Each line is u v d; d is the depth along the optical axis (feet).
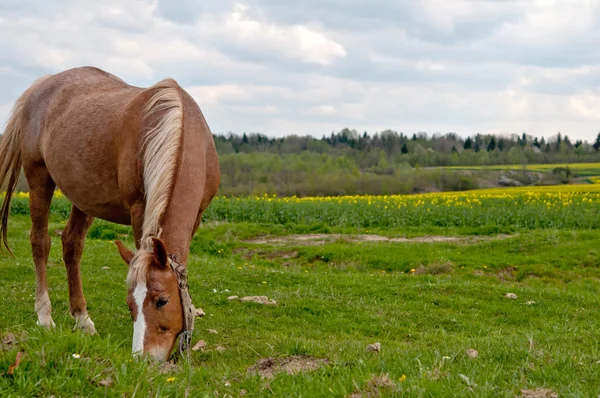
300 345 16.20
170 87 17.46
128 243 46.73
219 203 70.85
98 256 34.63
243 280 31.04
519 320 25.81
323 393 11.23
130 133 16.96
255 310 24.73
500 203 81.05
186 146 16.44
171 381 12.10
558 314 26.99
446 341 20.34
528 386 12.25
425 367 13.37
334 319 24.00
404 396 10.92
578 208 69.72
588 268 42.19
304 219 66.54
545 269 41.81
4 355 11.63
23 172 22.89
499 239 52.08
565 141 331.98
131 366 11.96
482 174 179.22
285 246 49.34
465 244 50.03
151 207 14.94
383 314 25.45
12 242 39.60
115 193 18.07
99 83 21.16
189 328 14.42
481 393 11.05
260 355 16.67
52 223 54.24
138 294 13.50
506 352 15.99
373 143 308.81
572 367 14.08
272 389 11.93
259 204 70.74
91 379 11.08
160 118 16.51
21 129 21.84
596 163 254.47
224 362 16.01
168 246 15.07
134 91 19.42
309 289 29.40
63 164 19.06
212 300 25.71
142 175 16.39
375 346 16.42
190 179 16.22
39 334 12.65
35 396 10.44
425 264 43.55
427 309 26.73
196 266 33.94
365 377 11.87
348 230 59.11
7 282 26.76
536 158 267.18
